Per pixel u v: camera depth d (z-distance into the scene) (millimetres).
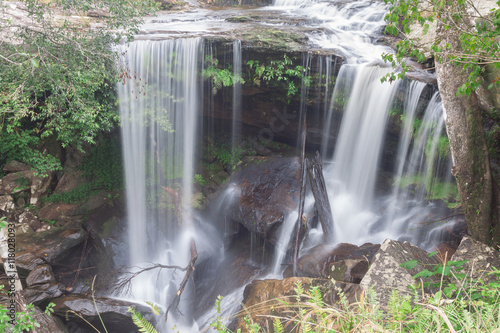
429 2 4805
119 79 8898
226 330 2869
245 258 9938
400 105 8750
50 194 10898
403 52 5008
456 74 5848
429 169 8477
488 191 6062
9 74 7852
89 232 9891
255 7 16031
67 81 8383
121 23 8891
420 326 2539
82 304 7637
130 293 9062
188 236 10336
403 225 8781
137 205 10648
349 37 10961
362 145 9703
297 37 10492
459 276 3609
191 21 12969
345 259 7129
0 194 10414
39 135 11141
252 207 9789
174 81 10305
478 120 5918
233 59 10188
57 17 11227
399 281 4352
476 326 2447
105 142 11625
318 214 9109
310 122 10875
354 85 9547
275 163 10883
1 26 8148
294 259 8031
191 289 9617
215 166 12156
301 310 2861
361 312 2764
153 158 10844
